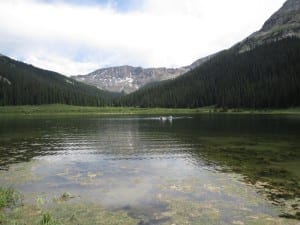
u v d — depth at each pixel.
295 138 49.38
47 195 19.98
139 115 147.50
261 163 30.23
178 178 24.42
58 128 71.75
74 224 15.41
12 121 99.12
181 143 45.25
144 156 34.88
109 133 60.25
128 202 18.64
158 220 15.88
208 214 16.62
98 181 23.61
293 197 19.38
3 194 19.00
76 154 36.47
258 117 107.94
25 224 15.23
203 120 99.06
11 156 35.06
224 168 28.08
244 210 17.19
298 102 141.38
